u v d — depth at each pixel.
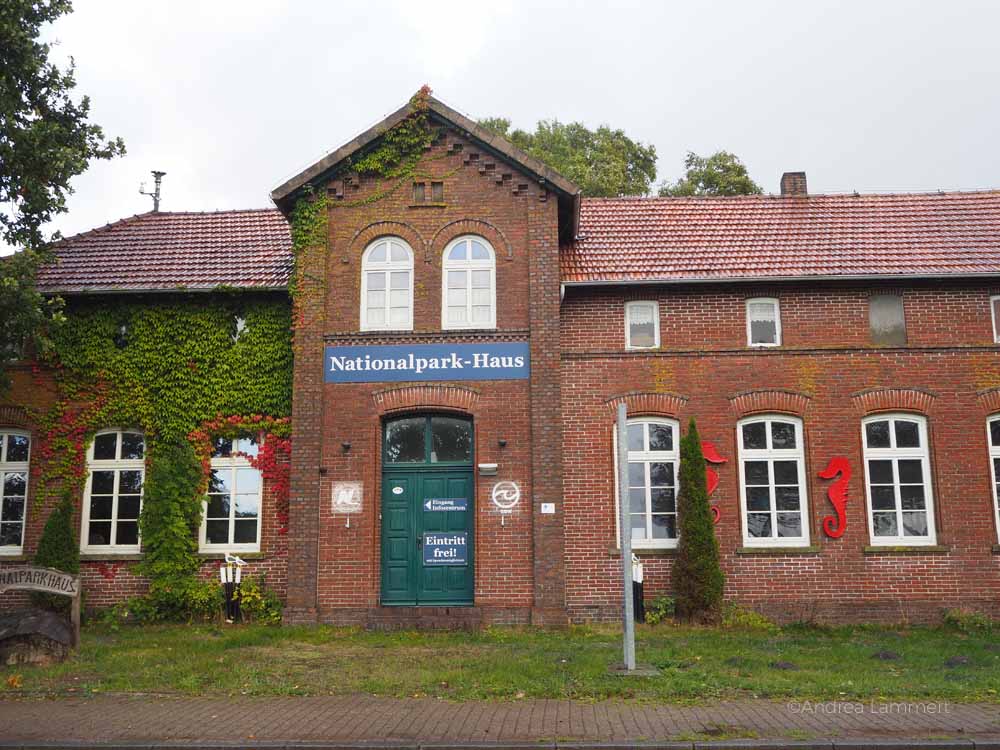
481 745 8.78
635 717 9.80
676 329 18.28
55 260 16.86
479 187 17.89
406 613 16.30
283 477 18.05
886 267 18.14
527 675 11.80
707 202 21.56
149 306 18.72
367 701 10.66
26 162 15.50
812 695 10.73
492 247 17.72
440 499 17.27
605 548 17.55
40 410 18.55
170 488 17.92
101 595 17.91
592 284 18.00
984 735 9.01
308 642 14.94
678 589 17.03
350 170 18.00
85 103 16.64
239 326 18.77
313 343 17.41
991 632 16.47
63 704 10.67
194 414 18.31
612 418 18.00
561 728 9.36
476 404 17.11
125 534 18.38
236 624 17.25
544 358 17.12
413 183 17.95
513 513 16.73
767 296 18.41
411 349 17.33
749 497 17.91
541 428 16.86
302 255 17.75
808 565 17.44
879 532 17.72
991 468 17.73
